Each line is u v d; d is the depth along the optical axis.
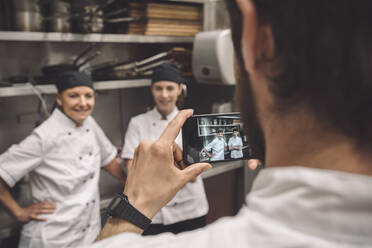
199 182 1.95
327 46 0.21
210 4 2.49
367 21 0.20
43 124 1.63
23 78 1.96
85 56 2.44
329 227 0.20
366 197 0.19
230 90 2.42
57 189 1.61
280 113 0.25
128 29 2.20
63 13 1.86
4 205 1.52
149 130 1.93
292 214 0.21
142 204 0.43
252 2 0.24
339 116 0.22
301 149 0.24
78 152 1.67
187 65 2.50
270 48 0.24
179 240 0.25
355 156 0.22
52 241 1.54
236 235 0.22
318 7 0.21
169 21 2.34
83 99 1.63
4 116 2.13
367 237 0.19
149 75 2.38
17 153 1.52
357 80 0.21
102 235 0.43
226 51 2.11
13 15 1.76
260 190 0.24
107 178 2.31
